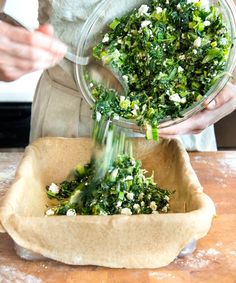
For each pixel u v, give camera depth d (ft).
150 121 2.45
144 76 2.48
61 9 2.62
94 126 2.72
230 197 2.69
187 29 2.41
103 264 2.13
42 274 2.13
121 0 2.54
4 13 2.40
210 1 2.45
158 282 2.06
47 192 2.75
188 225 2.06
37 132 3.19
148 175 2.88
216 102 2.66
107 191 2.56
